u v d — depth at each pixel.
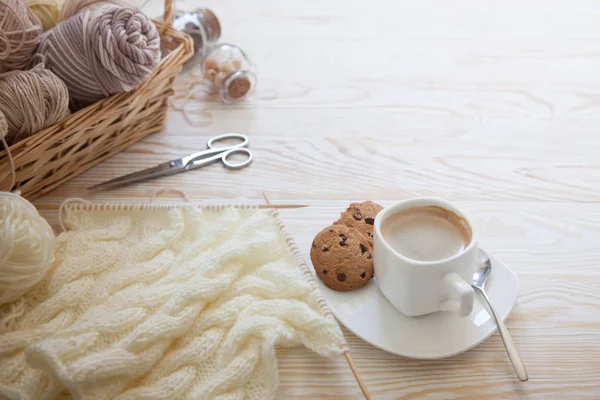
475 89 1.05
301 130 0.98
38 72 0.81
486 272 0.74
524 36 1.17
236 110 1.01
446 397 0.68
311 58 1.11
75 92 0.86
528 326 0.73
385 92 1.04
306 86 1.06
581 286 0.77
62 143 0.83
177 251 0.78
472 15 1.22
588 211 0.86
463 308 0.66
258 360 0.69
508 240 0.82
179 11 1.09
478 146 0.95
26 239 0.70
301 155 0.94
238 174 0.91
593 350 0.71
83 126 0.84
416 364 0.70
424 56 1.12
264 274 0.74
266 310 0.71
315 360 0.71
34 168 0.82
